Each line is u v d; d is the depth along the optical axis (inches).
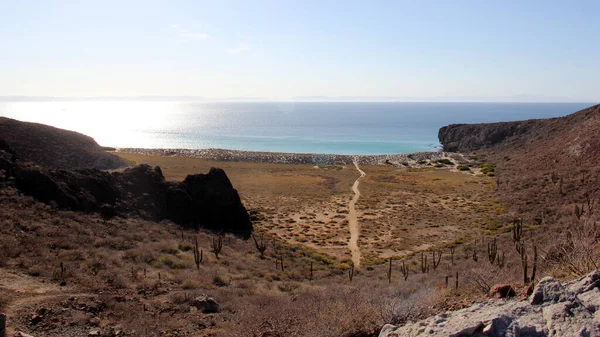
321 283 770.8
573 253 293.1
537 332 162.6
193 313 455.8
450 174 2940.5
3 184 912.3
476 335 169.0
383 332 214.2
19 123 2236.7
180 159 3462.1
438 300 281.6
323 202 2069.4
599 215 787.4
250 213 1775.3
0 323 302.8
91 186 1095.6
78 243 725.3
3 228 690.2
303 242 1360.7
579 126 2733.8
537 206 1631.4
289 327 323.9
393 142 5339.6
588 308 170.4
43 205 902.4
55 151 2166.6
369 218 1733.5
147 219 1127.0
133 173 1262.3
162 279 609.0
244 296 566.9
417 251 1228.5
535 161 2618.1
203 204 1305.4
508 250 879.7
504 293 239.6
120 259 679.7
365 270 989.8
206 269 726.5
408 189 2412.6
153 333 372.8
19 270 525.3
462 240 1318.9
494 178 2623.0
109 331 365.7
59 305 410.3
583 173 1873.8
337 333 270.5
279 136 6269.7
